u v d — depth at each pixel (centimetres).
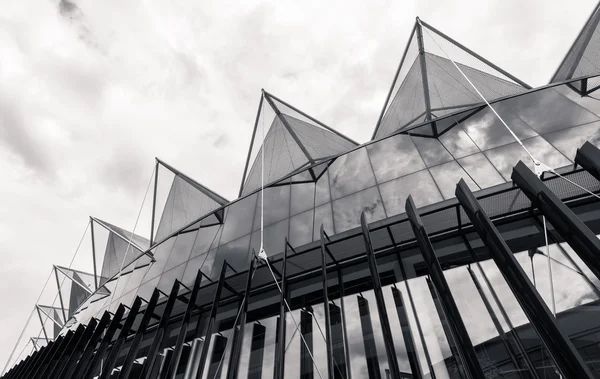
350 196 821
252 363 584
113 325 848
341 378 476
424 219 628
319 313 591
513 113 789
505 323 419
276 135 1464
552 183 569
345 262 650
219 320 731
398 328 484
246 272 812
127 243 2042
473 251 527
